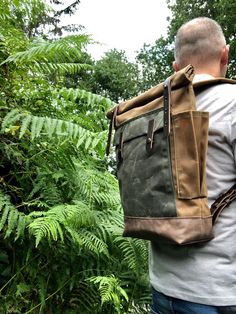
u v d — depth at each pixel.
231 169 1.09
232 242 1.06
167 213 1.07
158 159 1.11
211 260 1.05
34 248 1.72
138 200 1.16
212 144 1.09
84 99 2.02
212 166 1.09
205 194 1.06
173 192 1.07
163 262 1.16
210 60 1.25
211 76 1.22
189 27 1.29
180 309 1.11
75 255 1.75
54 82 2.12
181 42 1.30
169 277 1.12
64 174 1.87
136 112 1.26
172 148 1.08
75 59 1.97
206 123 1.07
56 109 1.96
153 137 1.14
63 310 1.75
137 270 1.78
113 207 2.03
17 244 1.72
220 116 1.10
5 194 1.74
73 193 1.94
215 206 1.07
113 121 1.40
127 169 1.22
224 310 1.02
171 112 1.10
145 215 1.14
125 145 1.26
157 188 1.11
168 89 1.12
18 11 2.10
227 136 1.08
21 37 2.05
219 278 1.03
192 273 1.06
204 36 1.25
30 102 1.92
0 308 1.61
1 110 1.78
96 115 1.99
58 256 1.73
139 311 1.83
